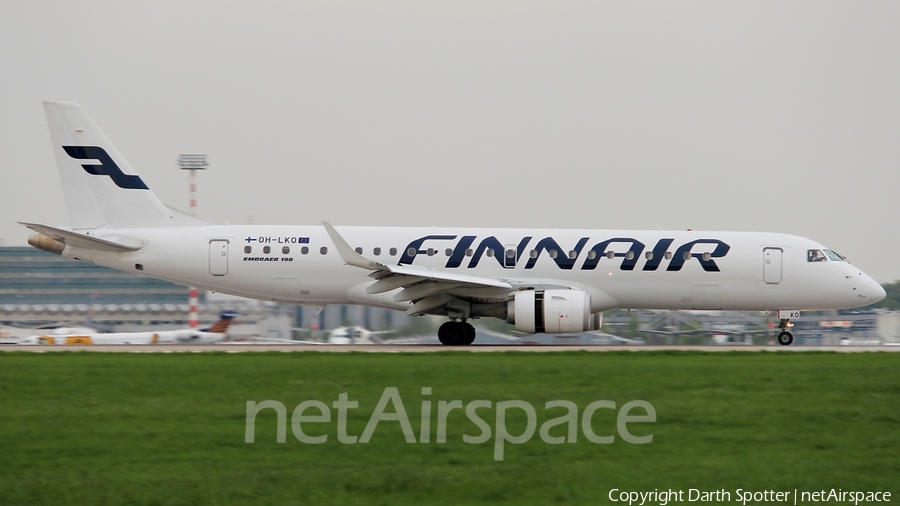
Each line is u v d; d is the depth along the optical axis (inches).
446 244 5344.5
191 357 4202.8
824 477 2359.7
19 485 2239.2
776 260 5255.9
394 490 2230.6
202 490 2209.6
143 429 2659.9
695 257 5265.8
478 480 2292.1
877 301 5319.9
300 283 5378.9
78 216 5536.4
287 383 3272.6
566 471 2370.8
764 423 2785.4
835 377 3462.1
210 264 5398.6
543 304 5044.3
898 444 2608.3
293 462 2404.0
